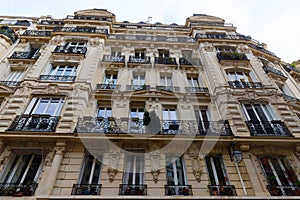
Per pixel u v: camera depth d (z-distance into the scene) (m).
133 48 17.16
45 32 18.28
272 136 9.91
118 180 8.52
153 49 17.27
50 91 11.62
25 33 17.66
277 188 8.64
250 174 8.92
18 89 11.65
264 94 12.72
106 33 17.64
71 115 10.31
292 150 10.00
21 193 7.68
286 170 9.57
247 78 14.59
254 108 12.20
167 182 8.80
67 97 11.41
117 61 14.98
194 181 8.70
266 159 9.88
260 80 14.08
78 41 16.73
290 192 8.49
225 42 17.88
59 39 16.42
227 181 8.95
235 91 12.78
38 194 7.62
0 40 15.90
